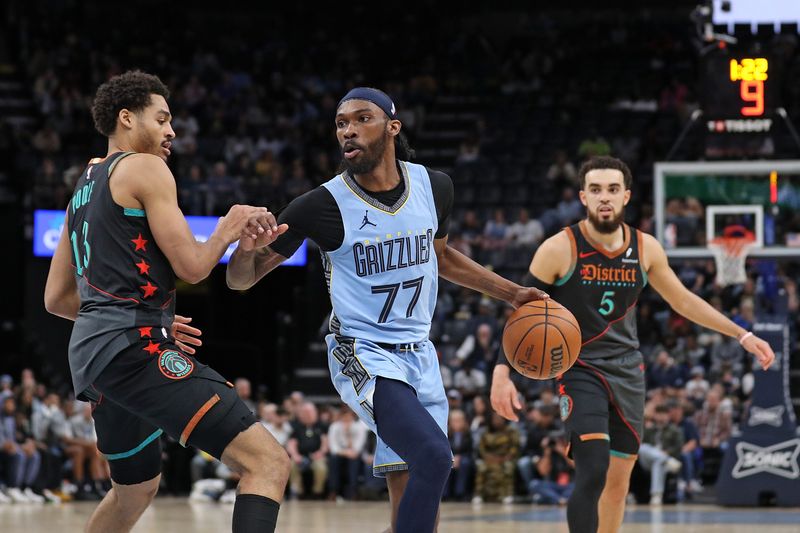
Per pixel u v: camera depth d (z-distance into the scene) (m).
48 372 16.45
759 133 12.62
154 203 3.93
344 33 24.14
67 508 12.73
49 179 17.69
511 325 4.74
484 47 23.33
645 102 21.19
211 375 3.95
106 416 4.21
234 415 3.88
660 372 14.41
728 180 12.35
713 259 12.30
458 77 22.86
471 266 4.74
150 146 4.15
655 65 22.03
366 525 9.87
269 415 14.61
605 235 5.43
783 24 22.20
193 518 10.74
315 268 17.98
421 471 3.91
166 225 3.92
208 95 21.56
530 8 24.03
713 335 14.83
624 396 5.38
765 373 12.09
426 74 22.88
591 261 5.40
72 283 4.36
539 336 4.67
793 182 12.20
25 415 14.39
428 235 4.36
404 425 4.02
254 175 19.17
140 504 4.48
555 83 22.28
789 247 12.17
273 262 4.33
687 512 11.39
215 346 17.94
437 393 4.39
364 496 14.27
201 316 18.05
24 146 19.23
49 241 16.86
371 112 4.23
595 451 5.14
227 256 17.92
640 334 15.55
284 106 21.55
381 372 4.17
